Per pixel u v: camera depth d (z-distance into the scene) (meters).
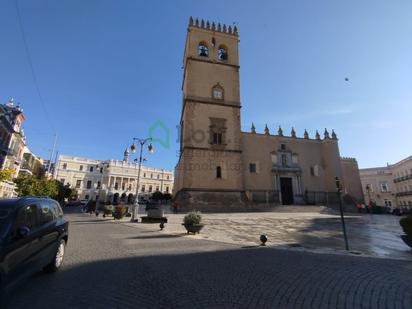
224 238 13.48
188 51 40.88
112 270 6.67
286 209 34.06
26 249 5.00
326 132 45.81
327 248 11.23
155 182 93.50
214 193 34.16
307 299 4.95
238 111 39.50
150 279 5.98
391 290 5.50
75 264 7.19
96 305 4.47
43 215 6.26
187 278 6.12
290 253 9.73
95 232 14.36
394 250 10.97
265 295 5.11
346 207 39.84
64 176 82.44
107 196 82.44
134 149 24.86
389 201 65.56
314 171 44.00
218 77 40.50
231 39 43.72
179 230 16.27
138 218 24.23
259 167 40.97
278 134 44.09
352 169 50.66
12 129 36.12
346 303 4.79
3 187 36.56
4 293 4.41
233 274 6.54
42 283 5.55
